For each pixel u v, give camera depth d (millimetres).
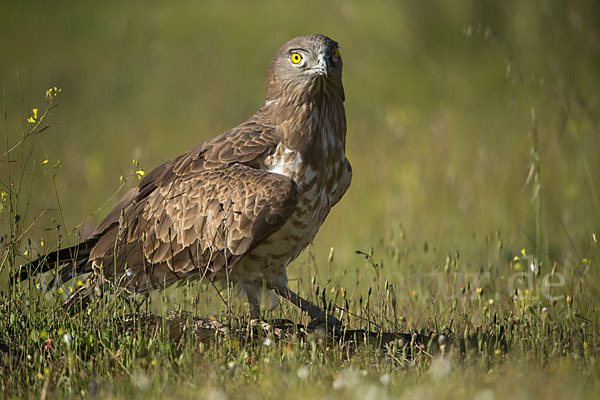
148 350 7754
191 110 25969
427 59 27531
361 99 27047
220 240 9047
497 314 9484
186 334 8414
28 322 8156
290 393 6387
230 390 6805
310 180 9352
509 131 18828
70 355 7430
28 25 33844
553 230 13898
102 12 34688
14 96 26156
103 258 9516
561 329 8539
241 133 9539
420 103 26109
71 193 17875
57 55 31203
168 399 6418
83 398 6879
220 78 28906
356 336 8711
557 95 14031
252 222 8938
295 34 30453
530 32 19844
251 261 9344
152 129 23719
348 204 17078
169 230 9281
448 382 6648
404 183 17953
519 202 15688
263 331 8703
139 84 28359
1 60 30344
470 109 23484
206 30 32438
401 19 28938
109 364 7734
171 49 31156
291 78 9383
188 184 9328
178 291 10430
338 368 7559
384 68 28422
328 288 11047
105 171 19469
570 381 6508
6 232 9562
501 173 16891
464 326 8906
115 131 23484
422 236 14430
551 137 16609
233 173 9180
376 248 13961
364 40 29562
